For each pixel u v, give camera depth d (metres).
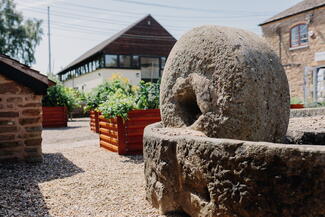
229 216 2.33
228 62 3.06
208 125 3.20
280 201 2.05
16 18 31.02
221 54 3.14
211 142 2.44
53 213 3.29
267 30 16.05
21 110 5.99
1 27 29.94
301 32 14.53
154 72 27.80
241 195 2.23
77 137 10.47
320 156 1.91
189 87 3.49
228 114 3.02
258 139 3.01
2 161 5.88
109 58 25.08
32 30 31.72
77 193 4.02
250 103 2.95
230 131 3.01
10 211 3.34
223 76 3.08
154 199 3.30
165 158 2.99
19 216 3.20
